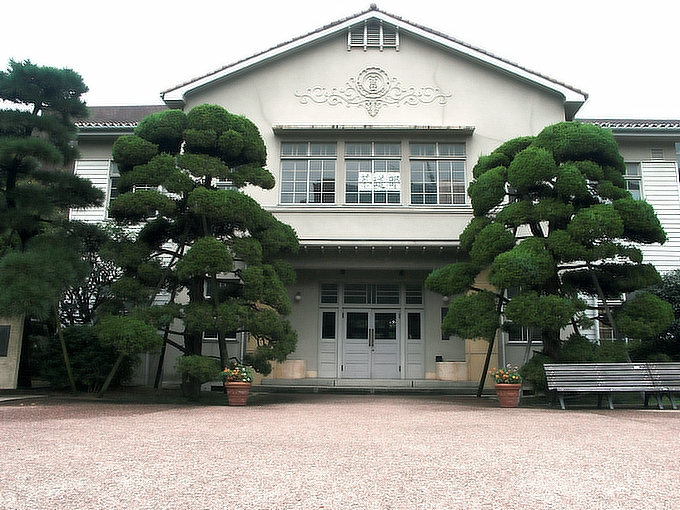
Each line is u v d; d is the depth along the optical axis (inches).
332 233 600.1
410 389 569.3
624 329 434.3
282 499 154.5
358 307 658.2
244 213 452.4
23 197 450.0
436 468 194.5
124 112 881.5
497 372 445.4
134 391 523.2
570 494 162.6
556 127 475.5
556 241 432.8
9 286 388.8
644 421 331.6
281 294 457.7
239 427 295.6
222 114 473.4
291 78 658.8
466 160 639.1
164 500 152.6
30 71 465.4
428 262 612.1
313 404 442.0
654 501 155.7
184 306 450.9
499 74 652.7
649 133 657.6
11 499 151.8
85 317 556.4
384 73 657.6
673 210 661.9
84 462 199.0
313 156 642.8
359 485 170.1
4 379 467.2
